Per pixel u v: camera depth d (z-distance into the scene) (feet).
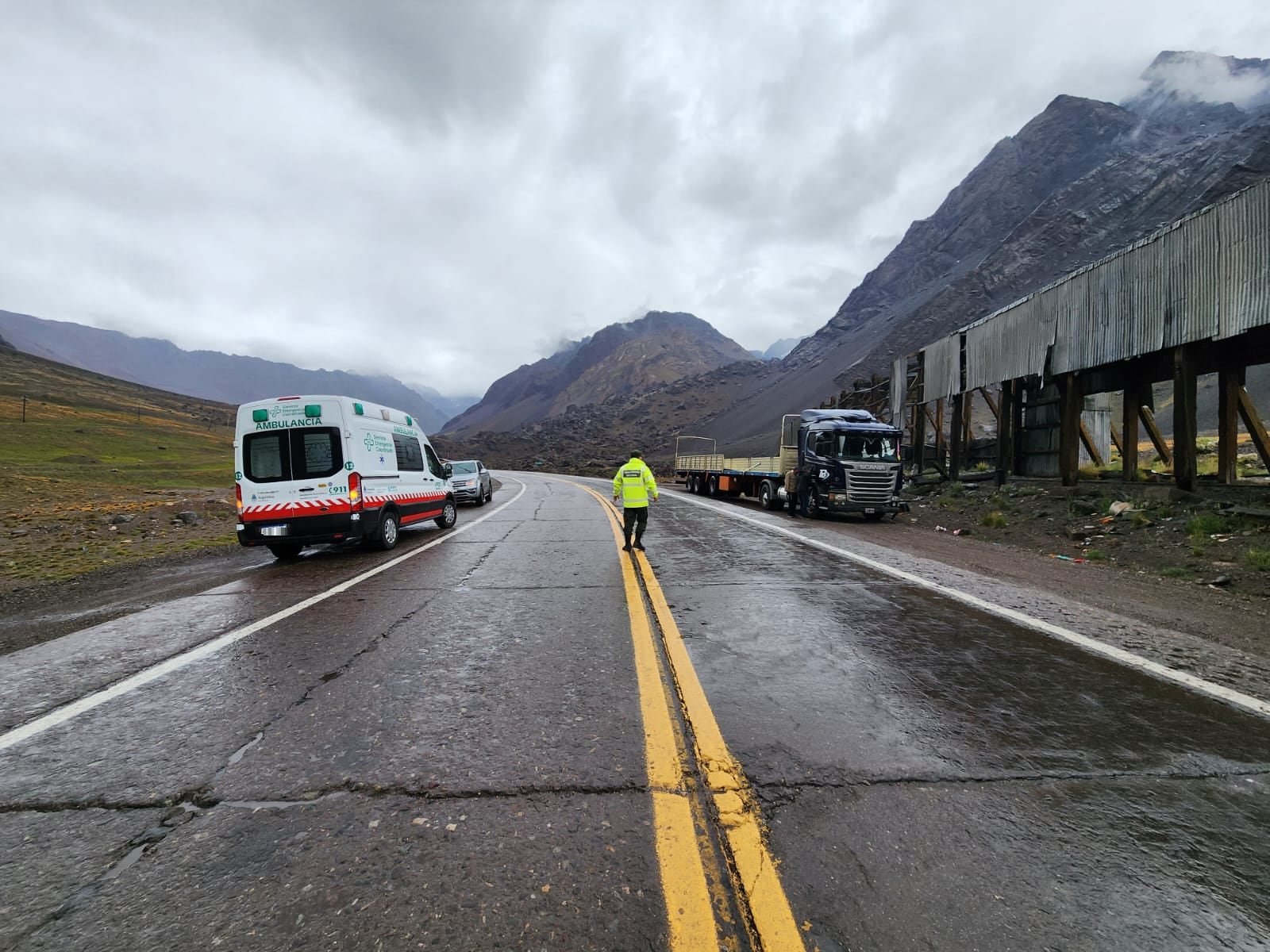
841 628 15.24
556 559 26.25
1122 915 5.69
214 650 14.06
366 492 28.58
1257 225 31.14
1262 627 16.11
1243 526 28.60
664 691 11.12
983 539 36.29
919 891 5.98
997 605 17.79
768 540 32.04
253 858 6.55
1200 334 34.40
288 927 5.59
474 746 9.02
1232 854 6.57
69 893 6.04
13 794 7.88
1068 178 502.79
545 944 5.37
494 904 5.82
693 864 6.35
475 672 12.24
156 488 113.39
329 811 7.39
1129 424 43.70
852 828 6.95
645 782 7.93
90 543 37.22
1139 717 10.08
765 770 8.23
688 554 27.48
